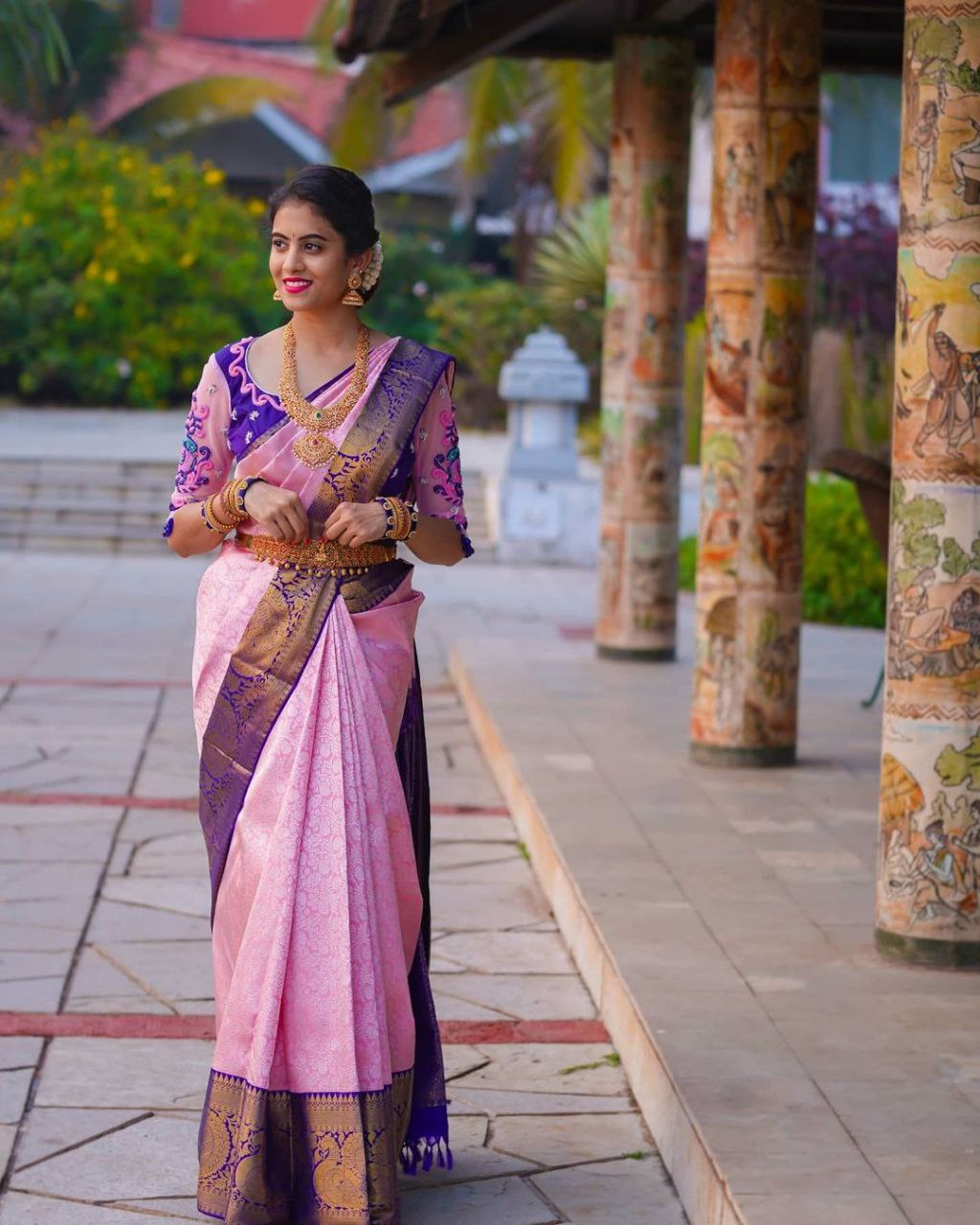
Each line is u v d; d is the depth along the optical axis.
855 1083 3.75
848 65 9.50
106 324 23.05
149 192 23.78
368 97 21.17
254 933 3.35
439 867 6.23
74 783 7.28
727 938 4.82
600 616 9.88
